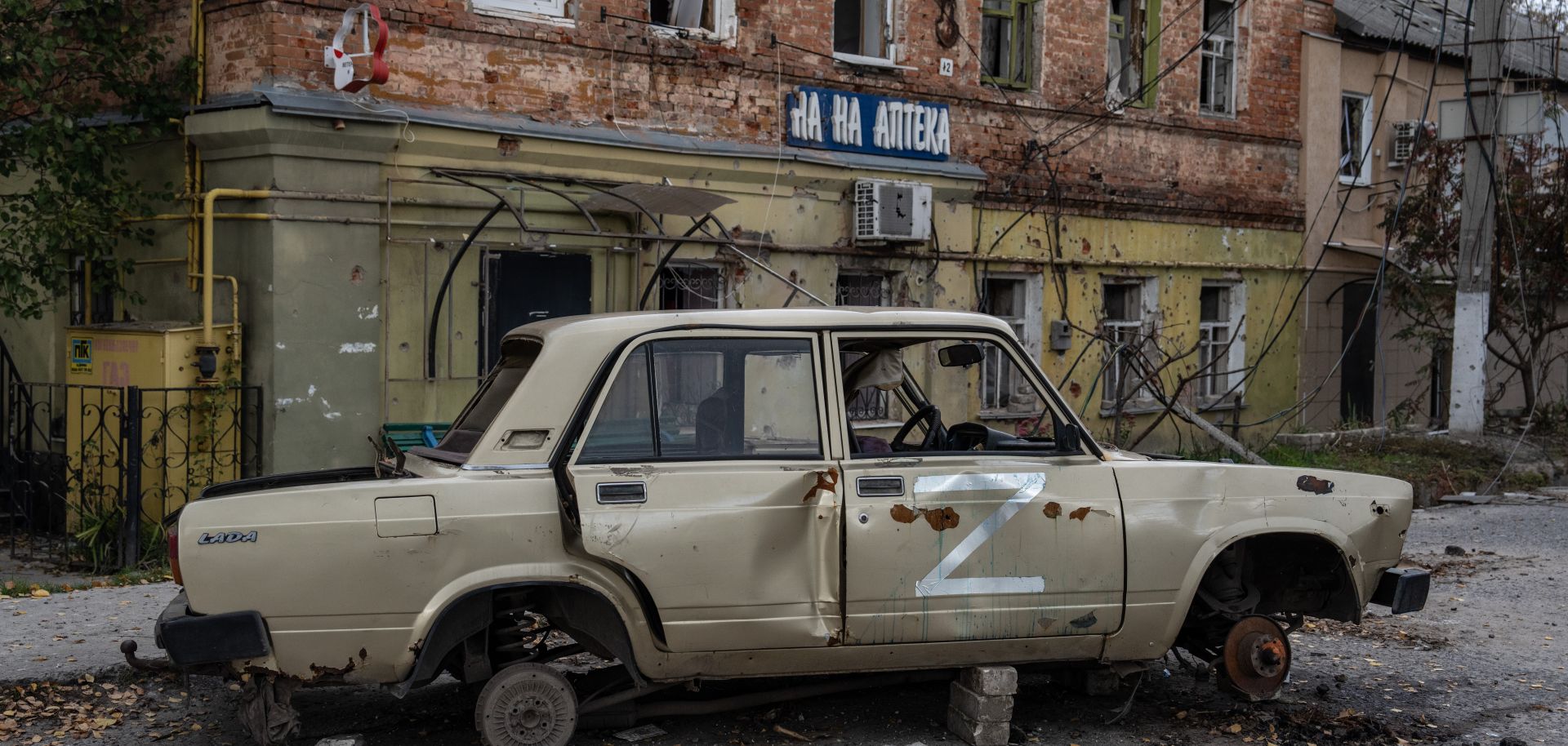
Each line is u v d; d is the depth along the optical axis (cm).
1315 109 1742
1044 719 603
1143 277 1575
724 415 531
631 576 509
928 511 534
